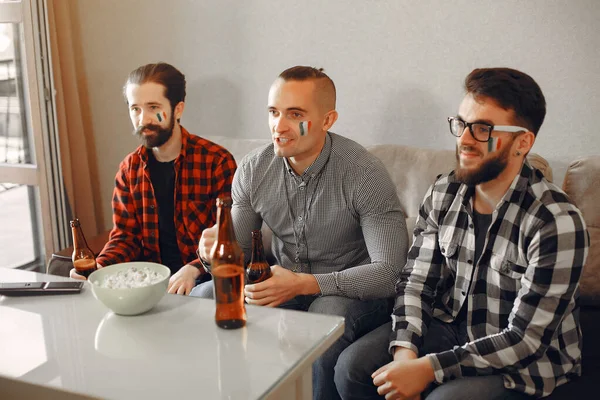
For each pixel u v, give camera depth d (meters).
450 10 2.30
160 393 1.08
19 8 2.77
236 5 2.68
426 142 2.45
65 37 2.94
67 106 3.00
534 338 1.48
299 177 1.94
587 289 1.82
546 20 2.17
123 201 2.29
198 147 2.25
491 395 1.48
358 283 1.79
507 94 1.48
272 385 1.10
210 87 2.83
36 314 1.41
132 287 1.35
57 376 1.14
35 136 2.89
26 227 3.14
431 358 1.53
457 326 1.74
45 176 2.93
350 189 1.89
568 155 2.24
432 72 2.38
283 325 1.34
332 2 2.49
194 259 2.28
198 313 1.41
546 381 1.52
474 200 1.67
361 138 2.57
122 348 1.25
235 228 2.06
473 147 1.53
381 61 2.46
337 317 1.38
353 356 1.65
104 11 2.94
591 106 2.17
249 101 2.76
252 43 2.69
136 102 2.17
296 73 1.84
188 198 2.24
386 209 1.88
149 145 2.19
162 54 2.89
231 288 1.32
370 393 1.65
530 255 1.52
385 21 2.41
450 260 1.70
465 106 1.54
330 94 1.88
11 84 2.98
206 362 1.19
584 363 1.70
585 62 2.15
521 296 1.52
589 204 1.86
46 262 3.05
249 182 2.04
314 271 2.04
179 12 2.80
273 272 1.71
